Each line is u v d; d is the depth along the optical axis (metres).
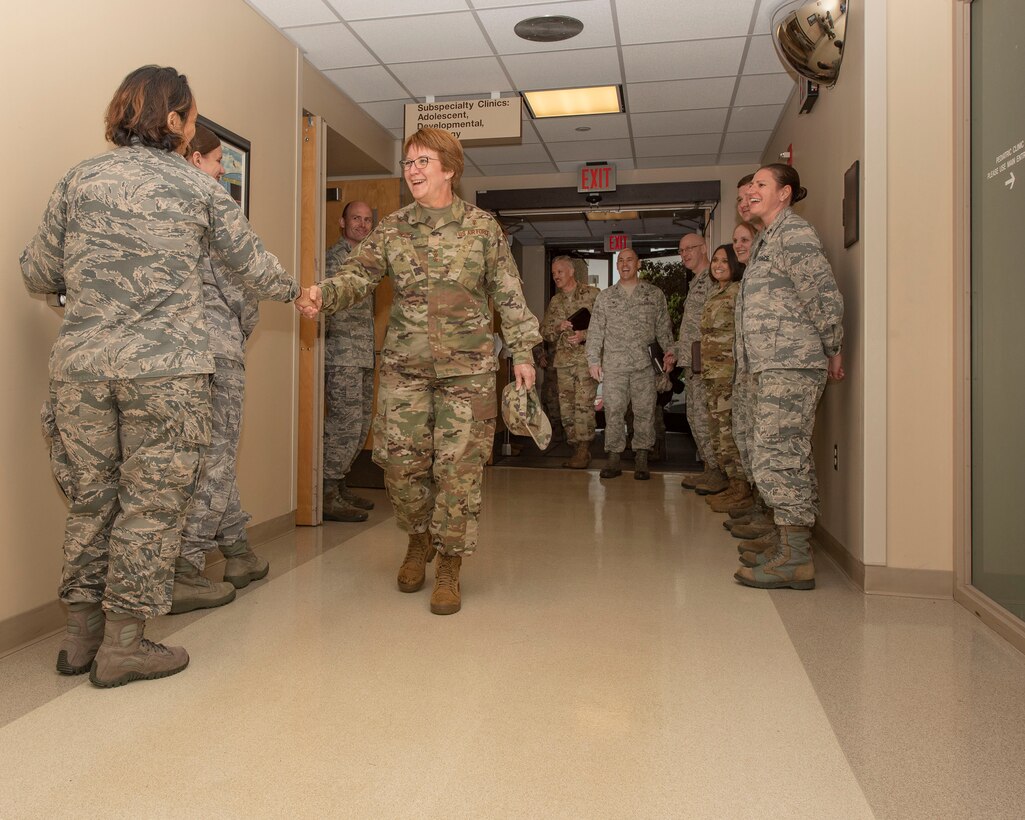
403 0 3.75
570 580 3.24
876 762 1.73
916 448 3.00
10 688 2.09
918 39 2.94
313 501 4.32
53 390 2.05
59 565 2.54
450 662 2.31
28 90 2.36
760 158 6.62
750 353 3.16
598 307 6.22
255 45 3.79
